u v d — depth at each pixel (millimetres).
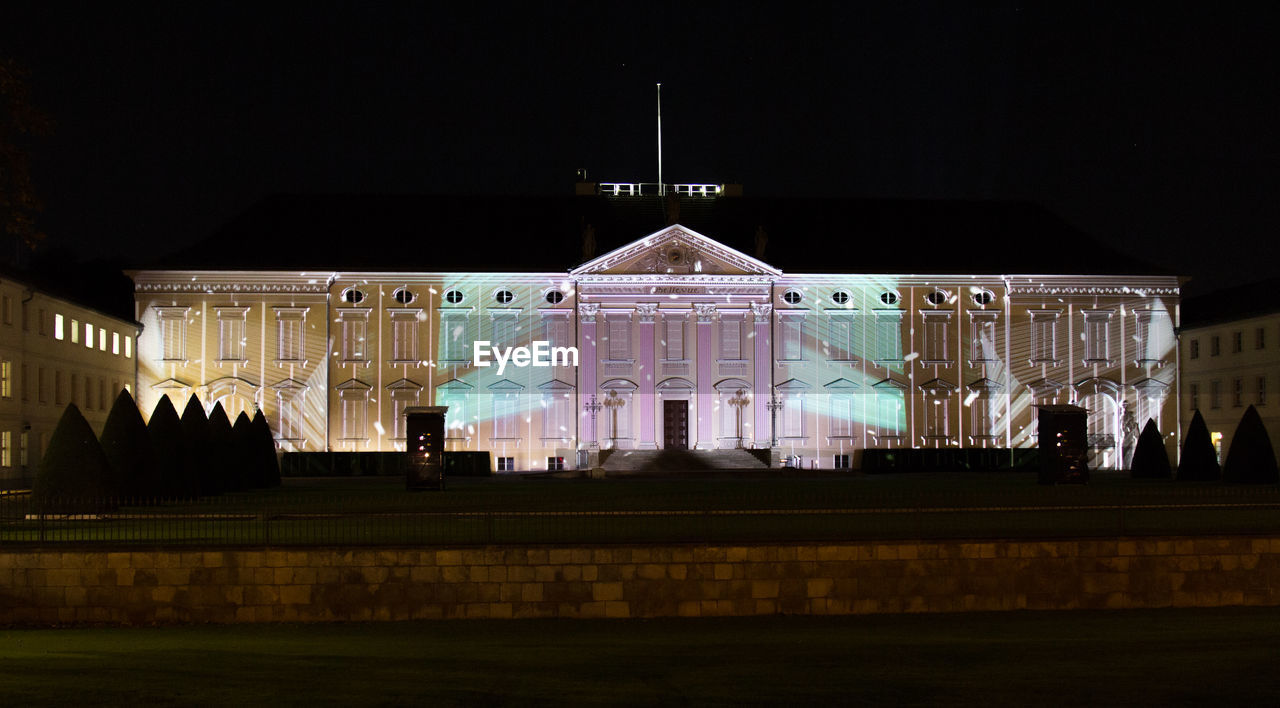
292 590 31016
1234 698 22266
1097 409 86188
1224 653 26359
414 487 56844
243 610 30906
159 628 30344
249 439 60250
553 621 31062
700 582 31656
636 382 84688
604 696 22344
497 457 83812
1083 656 26078
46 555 30703
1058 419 58188
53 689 22688
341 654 26344
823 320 85688
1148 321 87062
